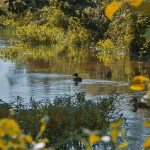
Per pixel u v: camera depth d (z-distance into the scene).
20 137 2.12
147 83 2.44
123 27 39.88
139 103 19.50
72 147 13.73
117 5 2.38
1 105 16.77
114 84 26.45
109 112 16.75
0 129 2.08
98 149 12.77
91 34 46.12
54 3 22.02
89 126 15.55
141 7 2.53
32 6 18.78
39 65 33.59
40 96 23.28
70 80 27.55
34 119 14.93
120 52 39.12
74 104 17.05
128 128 16.38
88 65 33.59
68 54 39.91
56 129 14.59
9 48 42.44
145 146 2.39
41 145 2.13
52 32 50.53
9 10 18.42
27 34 50.28
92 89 25.11
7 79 27.94
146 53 36.56
